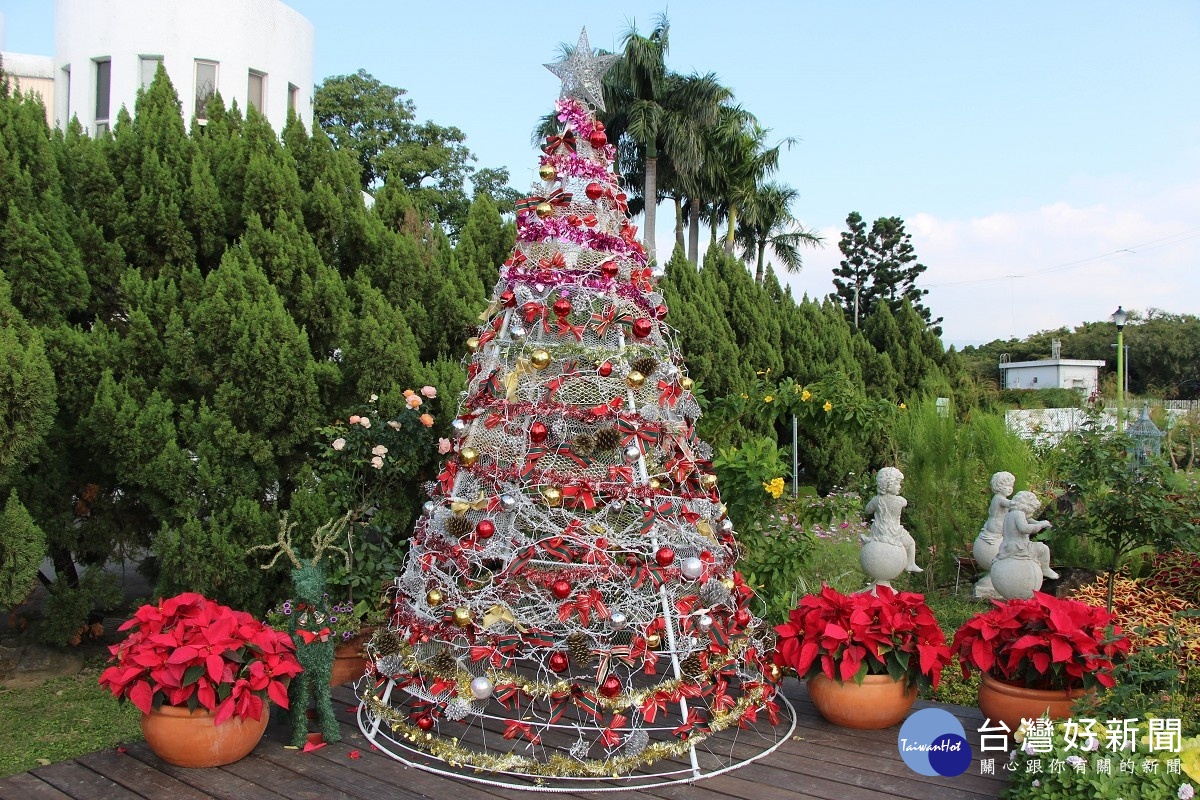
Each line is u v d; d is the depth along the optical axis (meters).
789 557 6.10
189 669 3.50
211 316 5.75
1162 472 6.63
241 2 12.68
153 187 6.50
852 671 3.83
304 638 3.80
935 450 8.81
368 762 3.65
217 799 3.28
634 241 4.16
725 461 6.40
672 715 4.07
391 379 6.35
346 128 22.12
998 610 4.00
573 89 4.22
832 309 16.70
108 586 6.11
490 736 3.88
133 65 12.30
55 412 5.07
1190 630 6.33
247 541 5.75
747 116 23.48
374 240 7.28
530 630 3.58
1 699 5.41
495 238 8.65
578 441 3.69
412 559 4.02
